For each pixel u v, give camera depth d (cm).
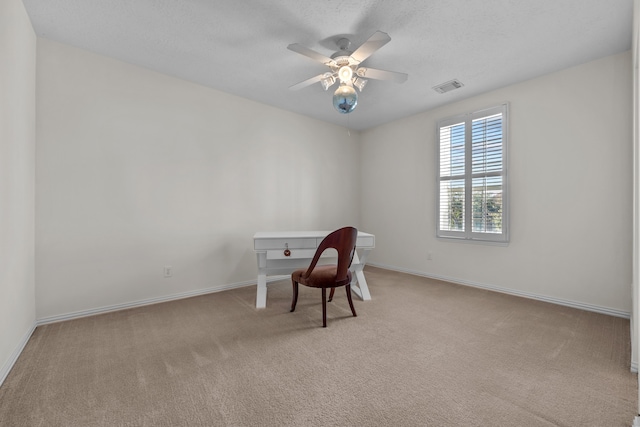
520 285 321
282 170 409
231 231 356
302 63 283
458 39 239
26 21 207
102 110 267
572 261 285
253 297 319
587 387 154
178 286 314
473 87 333
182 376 164
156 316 260
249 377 163
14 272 183
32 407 137
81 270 256
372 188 496
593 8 201
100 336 216
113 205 273
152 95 296
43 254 238
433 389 152
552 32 229
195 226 327
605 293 267
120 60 277
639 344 131
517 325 238
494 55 264
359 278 311
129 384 156
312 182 446
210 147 338
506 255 332
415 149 430
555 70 292
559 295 294
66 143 249
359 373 167
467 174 364
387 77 250
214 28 228
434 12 207
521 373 167
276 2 198
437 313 266
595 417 131
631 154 253
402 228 448
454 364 177
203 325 239
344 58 233
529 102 312
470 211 362
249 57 272
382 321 247
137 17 215
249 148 373
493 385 156
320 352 193
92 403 140
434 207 405
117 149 275
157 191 300
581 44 246
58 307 245
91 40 244
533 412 134
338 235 240
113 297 273
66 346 200
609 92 263
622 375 165
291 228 419
